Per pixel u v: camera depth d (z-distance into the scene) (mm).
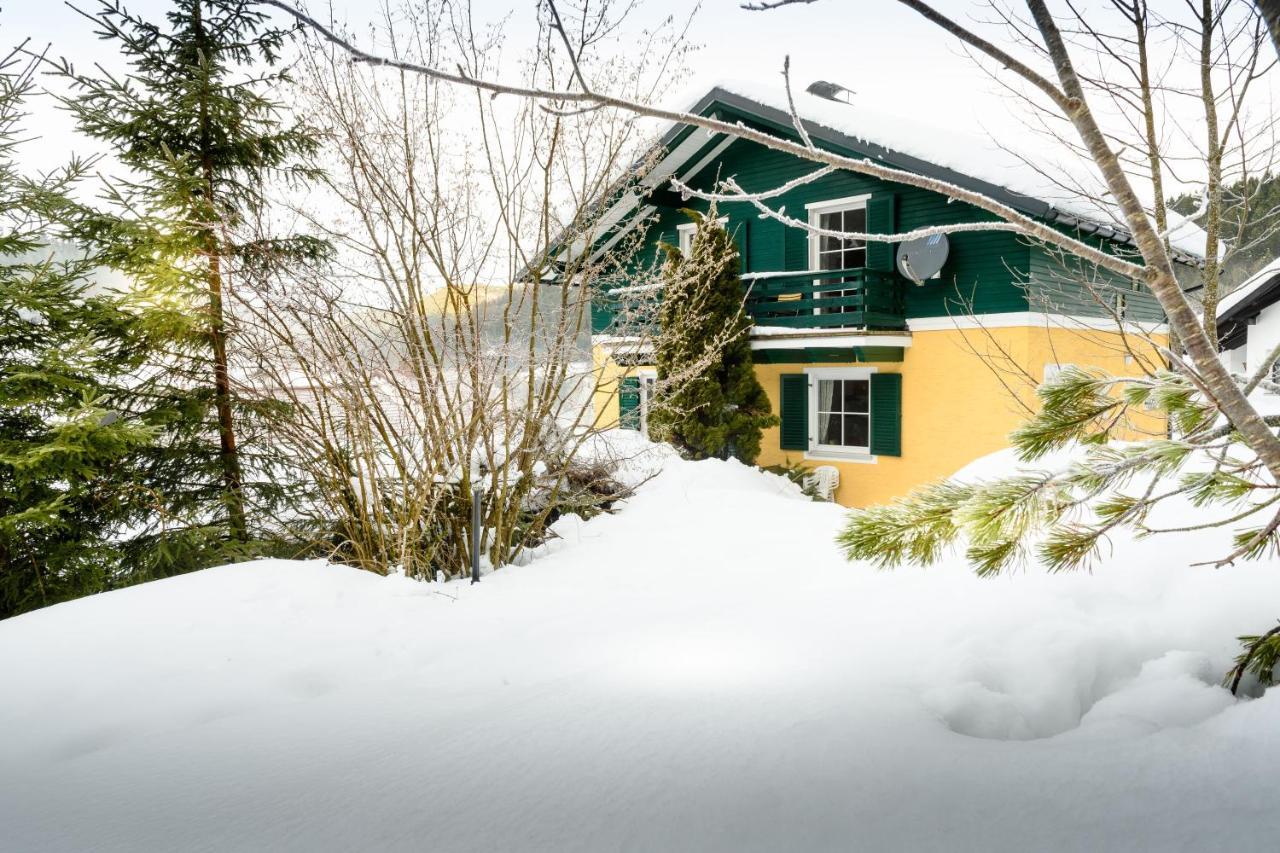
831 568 4855
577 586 4922
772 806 1488
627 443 9828
